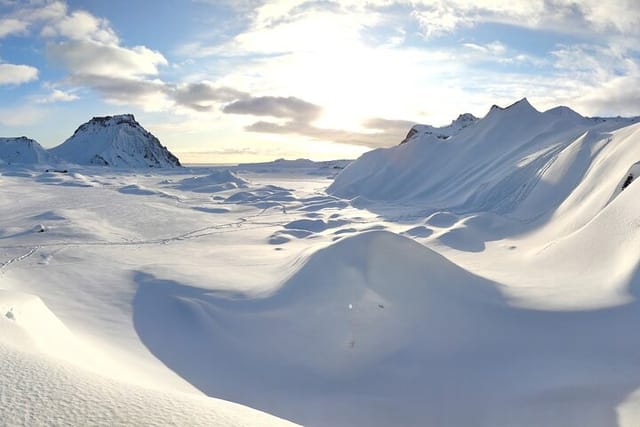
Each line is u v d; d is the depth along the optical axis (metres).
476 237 29.73
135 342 12.86
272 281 17.62
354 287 14.91
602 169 31.70
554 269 19.77
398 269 15.77
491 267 22.39
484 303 14.97
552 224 29.94
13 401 2.95
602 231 19.88
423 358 12.06
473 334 13.16
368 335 13.06
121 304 16.48
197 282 18.67
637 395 9.04
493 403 9.78
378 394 10.61
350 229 36.84
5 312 8.30
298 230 37.50
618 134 36.44
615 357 10.89
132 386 3.65
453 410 9.76
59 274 21.05
